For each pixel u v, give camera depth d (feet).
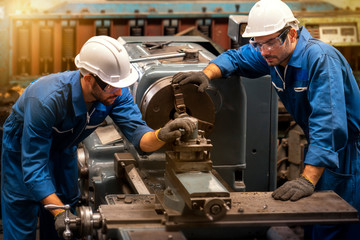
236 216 7.21
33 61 16.30
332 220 7.40
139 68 10.75
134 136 9.21
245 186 11.98
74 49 16.43
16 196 9.49
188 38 13.46
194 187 7.11
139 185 9.33
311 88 8.90
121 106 9.37
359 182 9.38
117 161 10.16
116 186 10.37
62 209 8.14
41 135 8.56
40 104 8.44
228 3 17.16
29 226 9.73
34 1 16.14
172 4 16.94
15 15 15.87
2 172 9.68
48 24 16.20
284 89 9.50
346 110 9.36
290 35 8.97
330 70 8.73
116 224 7.23
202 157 7.68
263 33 8.88
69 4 16.40
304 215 7.38
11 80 16.05
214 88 10.38
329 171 9.41
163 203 7.57
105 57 8.43
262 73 10.32
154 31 16.94
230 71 10.21
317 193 8.10
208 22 17.16
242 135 10.84
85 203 11.27
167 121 9.98
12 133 9.31
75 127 9.18
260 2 9.09
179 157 7.61
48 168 8.81
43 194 8.46
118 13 16.51
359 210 9.46
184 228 7.37
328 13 17.21
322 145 8.47
